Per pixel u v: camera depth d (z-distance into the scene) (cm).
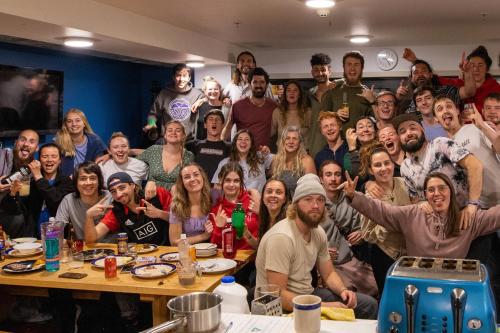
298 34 586
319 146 486
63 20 374
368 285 329
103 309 334
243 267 335
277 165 416
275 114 511
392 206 304
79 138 467
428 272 155
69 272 290
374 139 400
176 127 445
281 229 265
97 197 360
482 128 353
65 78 627
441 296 147
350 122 472
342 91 482
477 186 317
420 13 461
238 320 172
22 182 385
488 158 353
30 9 346
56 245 292
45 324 360
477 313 142
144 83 792
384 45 695
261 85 507
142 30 469
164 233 362
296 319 159
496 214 287
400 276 154
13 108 542
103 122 705
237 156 432
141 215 353
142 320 347
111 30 426
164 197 371
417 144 343
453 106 365
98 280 274
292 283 266
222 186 344
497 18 490
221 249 332
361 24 518
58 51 611
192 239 339
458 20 500
